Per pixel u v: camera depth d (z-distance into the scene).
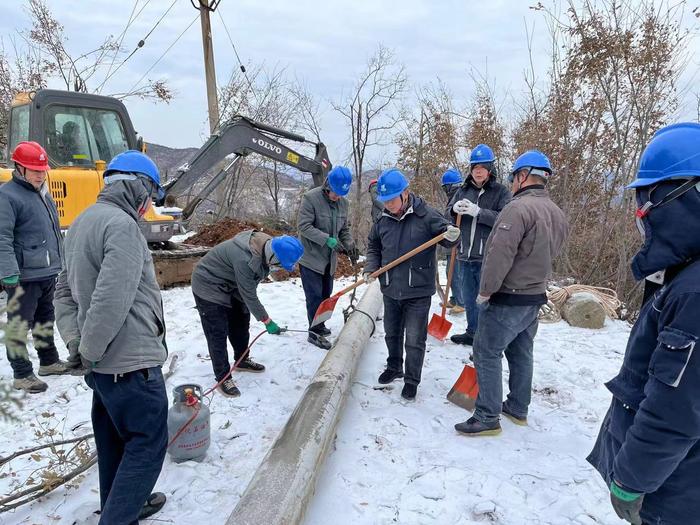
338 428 3.25
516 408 3.37
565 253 7.83
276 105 17.02
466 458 2.96
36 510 2.48
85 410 3.49
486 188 4.61
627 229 7.17
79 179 5.84
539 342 5.02
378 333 5.20
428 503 2.56
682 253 1.34
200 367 4.21
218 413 3.47
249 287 3.54
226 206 15.25
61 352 4.49
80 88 14.66
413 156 12.80
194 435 2.86
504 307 3.03
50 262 3.80
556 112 7.94
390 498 2.60
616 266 7.61
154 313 2.18
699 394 1.26
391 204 3.49
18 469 2.83
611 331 5.48
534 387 3.97
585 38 7.00
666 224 1.35
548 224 2.95
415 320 3.60
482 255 4.56
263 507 2.13
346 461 2.90
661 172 1.35
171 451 2.86
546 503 2.58
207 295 3.62
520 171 3.11
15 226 3.59
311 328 4.79
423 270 3.55
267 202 18.11
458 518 2.46
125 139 6.39
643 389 1.49
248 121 7.57
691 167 1.32
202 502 2.57
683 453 1.33
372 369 4.22
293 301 6.38
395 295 3.61
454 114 11.55
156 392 2.13
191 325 5.29
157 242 7.03
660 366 1.31
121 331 2.03
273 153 7.81
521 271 2.97
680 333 1.28
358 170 18.95
